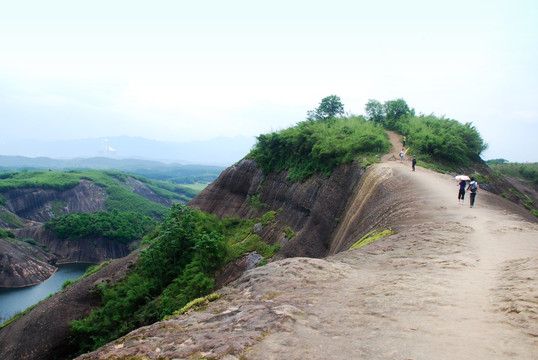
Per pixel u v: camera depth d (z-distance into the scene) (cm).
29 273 8125
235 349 500
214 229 4409
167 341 565
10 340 3438
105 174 19012
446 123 4106
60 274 8719
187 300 3161
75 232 10162
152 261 3788
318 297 718
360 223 2314
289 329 559
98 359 534
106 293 3700
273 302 699
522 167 6097
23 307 6494
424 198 1880
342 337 531
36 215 13262
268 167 4906
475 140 3788
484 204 1777
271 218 4238
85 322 3447
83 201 14938
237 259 3697
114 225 10681
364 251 1140
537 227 1286
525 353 456
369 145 3506
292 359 467
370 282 809
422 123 4241
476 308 612
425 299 668
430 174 2555
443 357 459
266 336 537
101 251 10069
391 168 2708
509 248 1015
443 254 1008
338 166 3559
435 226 1352
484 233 1209
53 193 14450
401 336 525
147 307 3378
